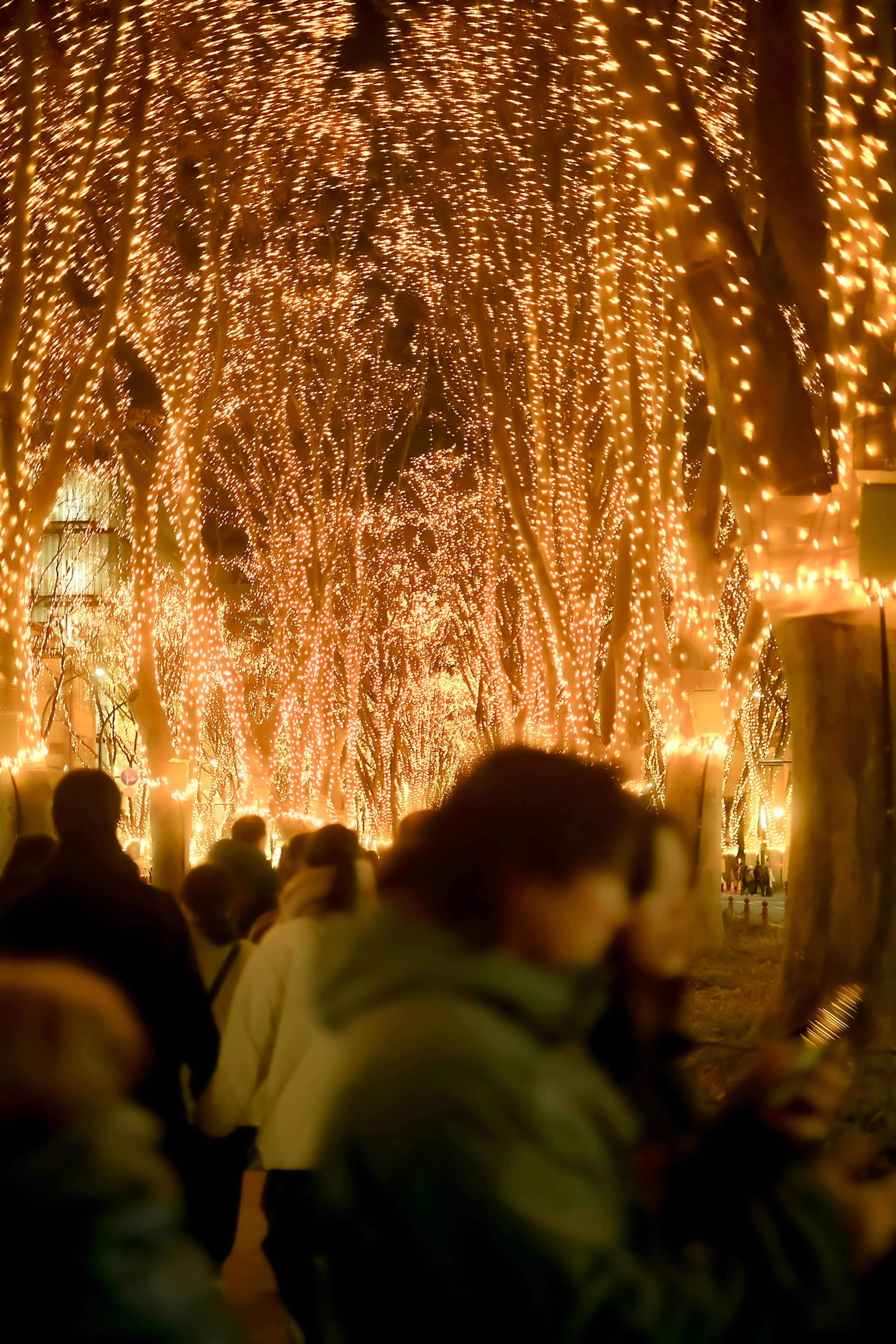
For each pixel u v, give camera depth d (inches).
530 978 71.6
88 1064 70.3
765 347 426.3
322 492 1375.5
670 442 757.9
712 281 434.0
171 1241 68.6
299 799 1398.9
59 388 939.3
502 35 829.2
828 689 409.1
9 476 681.6
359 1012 73.0
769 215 454.0
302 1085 185.3
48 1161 67.4
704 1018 478.6
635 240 773.3
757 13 451.5
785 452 418.6
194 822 1668.3
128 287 901.8
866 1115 290.2
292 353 1277.1
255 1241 282.5
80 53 689.6
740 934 1001.5
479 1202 62.2
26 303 727.1
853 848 403.2
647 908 89.8
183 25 746.2
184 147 866.1
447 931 74.4
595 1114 71.0
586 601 945.5
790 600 411.8
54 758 1334.9
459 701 1924.2
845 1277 70.7
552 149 877.8
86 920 164.1
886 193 398.0
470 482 1617.9
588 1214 65.1
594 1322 61.7
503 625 1542.8
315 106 852.6
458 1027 68.1
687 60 633.0
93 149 676.1
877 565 357.1
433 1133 64.0
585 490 958.4
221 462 1378.0
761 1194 72.5
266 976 191.8
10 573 675.4
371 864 237.5
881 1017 384.5
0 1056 69.4
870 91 400.2
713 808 769.6
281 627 1398.9
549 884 73.6
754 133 453.4
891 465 394.6
